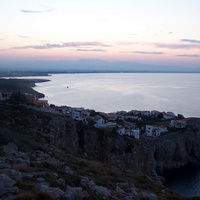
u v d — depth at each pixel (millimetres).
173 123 94688
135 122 102375
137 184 24641
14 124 47656
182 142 79250
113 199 16562
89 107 144875
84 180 17938
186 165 77250
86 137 63594
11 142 26344
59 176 17562
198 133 84500
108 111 135375
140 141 73312
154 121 105688
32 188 13570
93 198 15242
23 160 19703
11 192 12477
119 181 23234
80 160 31219
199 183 61219
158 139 77688
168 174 70000
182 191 55625
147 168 68812
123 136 73438
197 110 144250
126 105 154500
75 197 14273
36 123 51375
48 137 48719
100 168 27984
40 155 25234
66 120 60406
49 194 12859
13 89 184750
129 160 65500
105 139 65312
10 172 15219
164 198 21422
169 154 75188
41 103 98250
